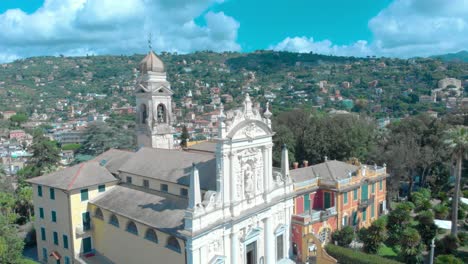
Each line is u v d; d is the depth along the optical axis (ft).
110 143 322.14
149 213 137.08
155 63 194.29
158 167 160.45
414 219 202.18
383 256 165.99
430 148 263.70
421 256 156.04
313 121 298.76
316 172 196.34
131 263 144.66
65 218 158.71
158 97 196.24
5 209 213.05
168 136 201.57
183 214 130.00
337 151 275.18
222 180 129.08
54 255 163.43
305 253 164.76
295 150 287.89
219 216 128.47
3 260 140.26
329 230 178.81
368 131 296.92
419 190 255.70
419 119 291.79
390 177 244.63
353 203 192.75
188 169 150.51
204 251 122.42
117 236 149.59
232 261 135.54
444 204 220.23
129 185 167.12
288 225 167.63
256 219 146.82
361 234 173.06
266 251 154.61
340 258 160.66
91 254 159.02
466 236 176.65
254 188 146.72
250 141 140.97
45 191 167.73
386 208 234.99
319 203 189.37
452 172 291.17
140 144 202.18
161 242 130.31
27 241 192.65
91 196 161.79
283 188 164.14
